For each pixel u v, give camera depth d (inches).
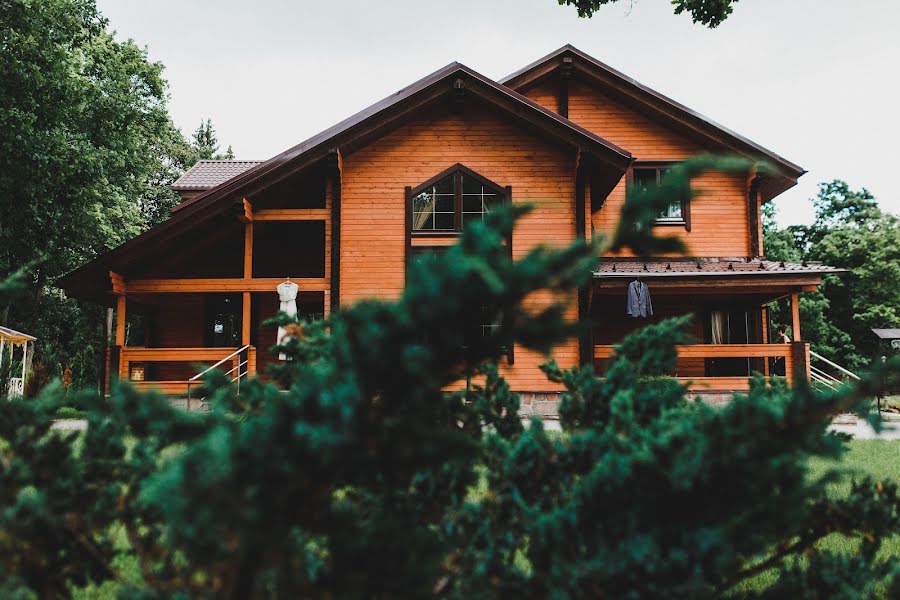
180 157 1461.6
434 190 486.6
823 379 454.3
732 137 532.7
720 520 47.9
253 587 39.6
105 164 764.6
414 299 35.2
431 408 40.8
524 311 39.4
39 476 57.3
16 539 51.0
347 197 482.6
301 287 471.2
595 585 48.6
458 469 67.2
